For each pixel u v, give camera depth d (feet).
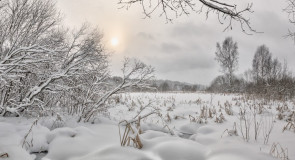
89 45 18.16
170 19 10.62
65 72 15.40
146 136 12.91
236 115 21.42
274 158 9.31
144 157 9.69
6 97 16.07
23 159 9.38
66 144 11.39
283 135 13.66
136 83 17.07
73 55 18.08
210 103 29.22
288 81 45.93
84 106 16.79
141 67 17.02
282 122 17.65
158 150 10.32
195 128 16.94
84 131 13.20
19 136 11.66
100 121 16.49
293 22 14.75
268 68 83.97
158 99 32.30
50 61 15.25
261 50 87.86
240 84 85.51
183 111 22.70
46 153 11.28
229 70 96.68
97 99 18.04
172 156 9.84
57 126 14.80
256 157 9.23
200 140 13.34
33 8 17.01
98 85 18.48
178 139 11.85
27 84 16.98
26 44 16.83
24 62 14.08
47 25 18.02
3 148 9.78
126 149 10.34
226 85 89.25
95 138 12.45
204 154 9.96
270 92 38.09
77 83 18.10
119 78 19.36
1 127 12.48
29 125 13.58
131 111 23.07
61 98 18.40
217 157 9.46
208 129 15.53
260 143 12.23
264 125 16.65
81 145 11.35
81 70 17.21
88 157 9.96
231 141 12.30
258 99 34.04
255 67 88.79
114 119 18.45
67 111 18.58
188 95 42.91
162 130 16.24
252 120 18.79
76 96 17.78
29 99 15.21
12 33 16.02
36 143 11.64
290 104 29.63
